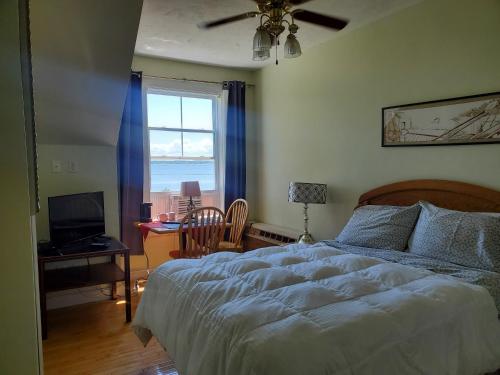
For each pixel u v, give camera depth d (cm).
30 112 116
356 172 357
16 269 106
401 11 309
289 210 446
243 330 142
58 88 271
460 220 239
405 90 310
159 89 442
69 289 321
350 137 362
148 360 252
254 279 188
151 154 445
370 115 341
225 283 187
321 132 396
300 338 133
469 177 270
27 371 109
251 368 126
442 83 284
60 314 330
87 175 354
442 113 283
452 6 275
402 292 173
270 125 474
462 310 168
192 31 344
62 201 306
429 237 248
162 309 206
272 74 466
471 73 266
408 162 310
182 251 362
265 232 449
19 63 103
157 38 364
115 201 368
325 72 388
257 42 229
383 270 199
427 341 151
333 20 245
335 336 135
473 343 164
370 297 167
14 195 105
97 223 343
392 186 317
